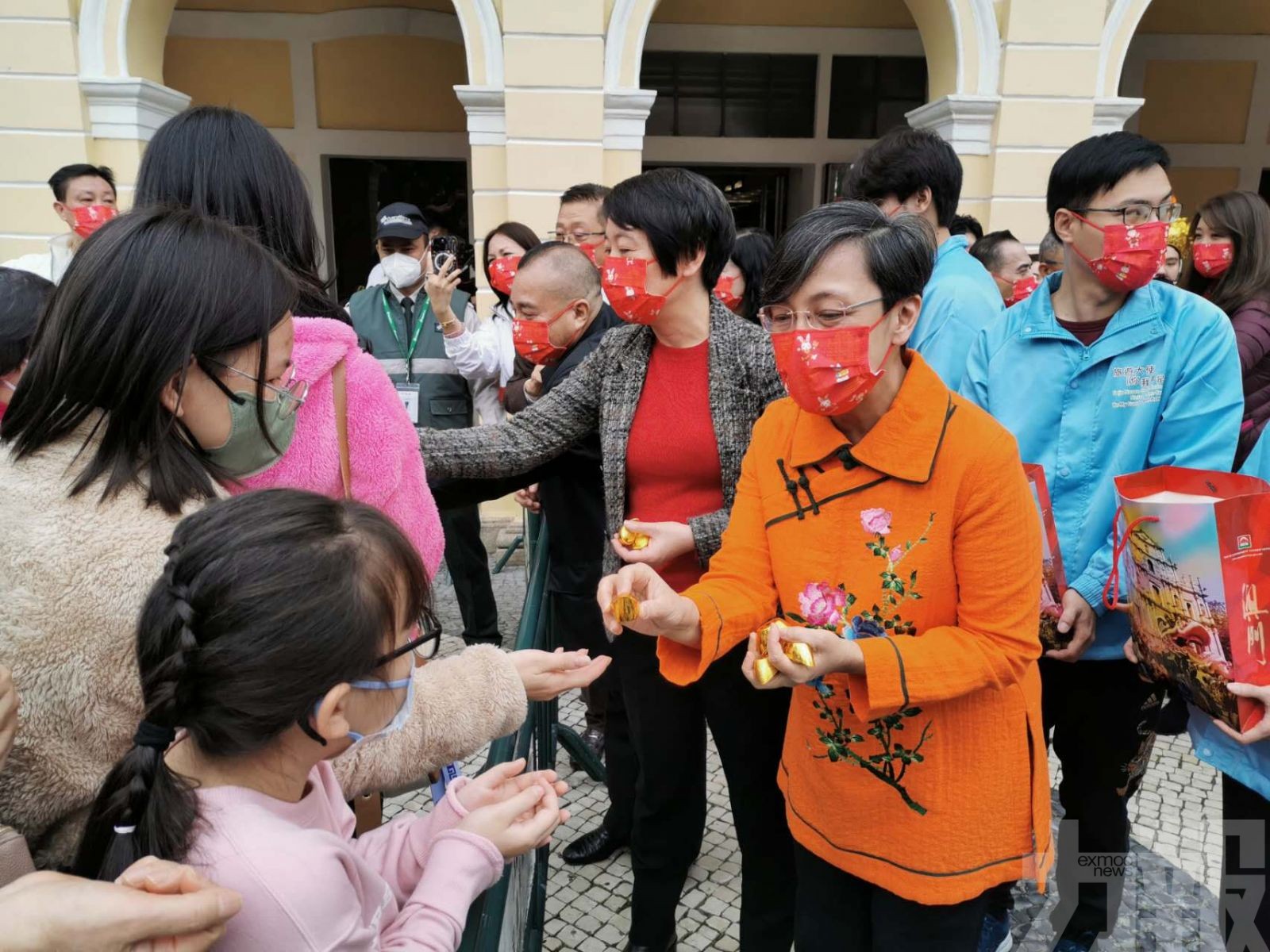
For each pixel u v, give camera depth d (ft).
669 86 27.04
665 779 6.62
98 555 3.03
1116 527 5.71
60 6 17.80
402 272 12.69
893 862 4.71
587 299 8.55
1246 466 5.67
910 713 4.54
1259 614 4.86
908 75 27.43
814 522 4.76
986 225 20.12
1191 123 28.84
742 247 10.52
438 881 3.37
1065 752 6.85
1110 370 6.25
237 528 2.80
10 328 4.41
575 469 7.77
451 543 12.55
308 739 2.99
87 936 2.23
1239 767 5.29
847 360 4.26
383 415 4.53
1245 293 9.37
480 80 18.21
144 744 2.81
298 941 2.70
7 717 2.81
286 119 26.32
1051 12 18.97
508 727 4.21
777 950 6.49
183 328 3.23
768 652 4.10
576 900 8.19
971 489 4.35
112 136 18.61
